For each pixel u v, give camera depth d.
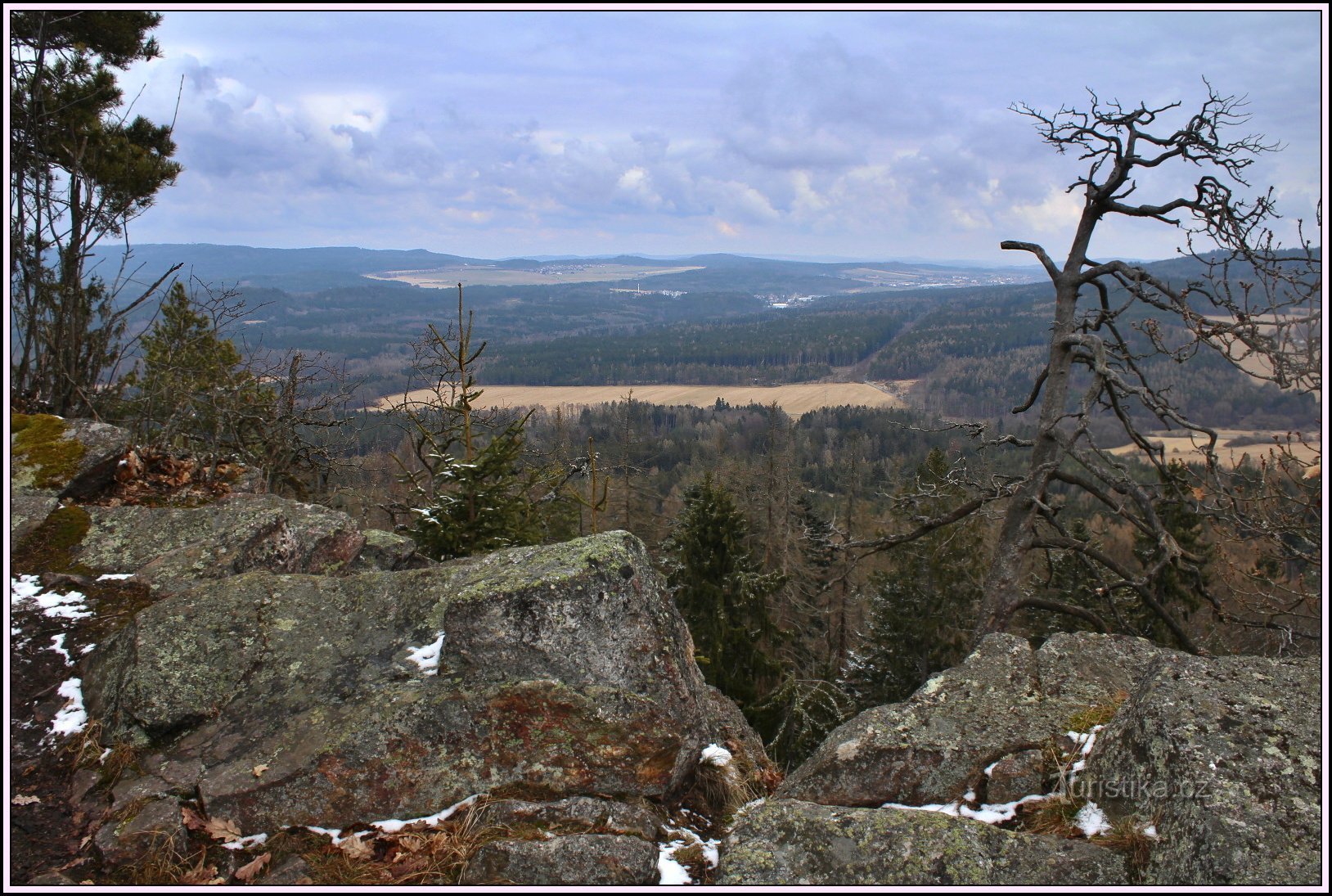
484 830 3.64
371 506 13.85
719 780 4.39
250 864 3.43
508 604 4.52
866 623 30.00
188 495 8.12
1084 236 10.38
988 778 3.84
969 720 4.22
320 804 3.77
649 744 4.09
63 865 3.40
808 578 26.97
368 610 5.08
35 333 9.85
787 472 28.75
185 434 10.19
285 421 11.52
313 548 6.77
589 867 3.34
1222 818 2.91
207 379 11.45
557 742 4.08
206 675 4.48
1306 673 3.67
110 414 10.93
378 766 3.90
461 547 9.57
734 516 17.17
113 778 3.95
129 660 4.51
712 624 16.55
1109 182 10.01
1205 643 15.67
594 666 4.42
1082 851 3.15
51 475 7.25
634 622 4.57
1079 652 4.84
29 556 5.88
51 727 4.35
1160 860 3.01
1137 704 3.66
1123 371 9.66
